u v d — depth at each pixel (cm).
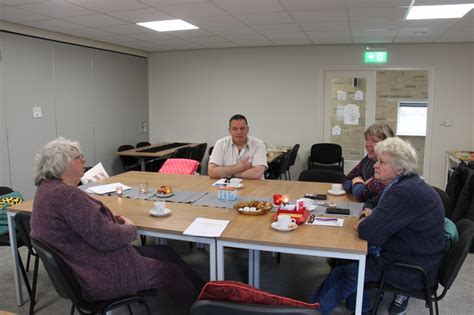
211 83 685
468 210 363
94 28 477
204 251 365
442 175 604
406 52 596
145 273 198
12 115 450
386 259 205
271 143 668
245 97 670
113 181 331
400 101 673
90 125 577
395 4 365
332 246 183
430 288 201
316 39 569
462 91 584
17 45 453
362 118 636
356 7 377
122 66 646
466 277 314
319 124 643
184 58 694
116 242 185
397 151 202
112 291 187
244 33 519
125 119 660
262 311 112
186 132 713
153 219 225
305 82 639
